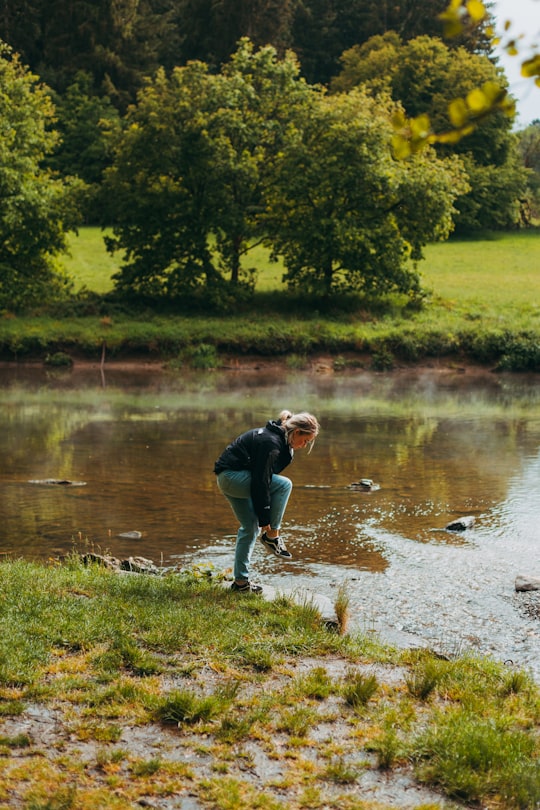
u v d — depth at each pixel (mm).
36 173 38312
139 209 33875
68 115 59500
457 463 13820
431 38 64938
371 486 11977
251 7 62781
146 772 4055
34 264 34594
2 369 27984
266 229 35625
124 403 20766
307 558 8797
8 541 9234
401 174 32750
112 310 33656
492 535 9719
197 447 14953
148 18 67000
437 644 6434
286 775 4105
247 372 28203
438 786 4062
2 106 33562
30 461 13703
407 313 34312
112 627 5816
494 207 59688
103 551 8883
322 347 30406
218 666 5375
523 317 33281
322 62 73000
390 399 22094
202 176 33719
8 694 4809
